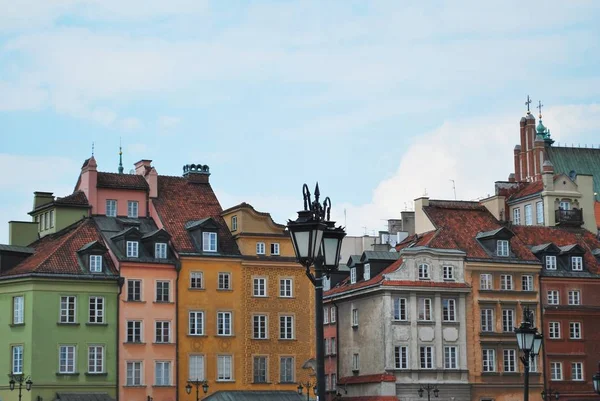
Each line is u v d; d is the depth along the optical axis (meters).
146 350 103.50
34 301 99.31
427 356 113.19
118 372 101.75
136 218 111.75
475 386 114.38
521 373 116.75
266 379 108.75
